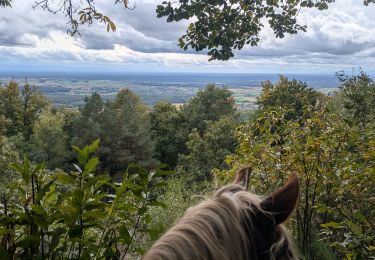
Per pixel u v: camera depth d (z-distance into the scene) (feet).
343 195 13.52
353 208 13.21
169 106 222.48
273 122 15.46
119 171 184.03
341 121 15.05
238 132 16.33
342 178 12.64
